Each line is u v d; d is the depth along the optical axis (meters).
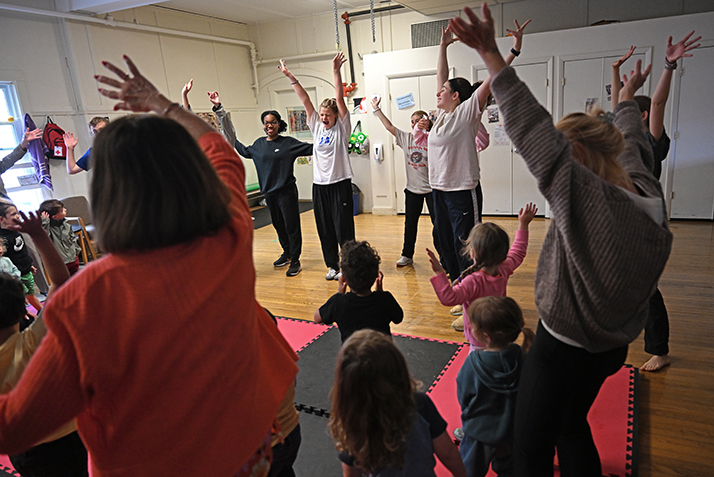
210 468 0.77
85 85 5.89
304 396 2.44
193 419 0.75
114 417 0.74
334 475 1.88
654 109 1.98
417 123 4.22
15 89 5.24
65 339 0.70
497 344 1.66
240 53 8.15
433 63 6.19
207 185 0.78
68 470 1.46
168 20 6.86
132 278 0.72
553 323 1.15
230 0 6.55
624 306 1.10
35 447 1.40
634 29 5.26
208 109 7.59
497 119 6.04
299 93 4.11
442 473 1.83
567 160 1.03
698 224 5.32
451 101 3.22
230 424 0.79
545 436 1.26
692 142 5.30
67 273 1.41
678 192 5.49
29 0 5.30
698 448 1.93
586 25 5.84
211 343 0.76
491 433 1.61
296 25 7.80
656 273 1.08
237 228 0.85
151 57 6.65
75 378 0.70
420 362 2.70
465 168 3.22
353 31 7.32
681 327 2.96
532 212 2.29
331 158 4.12
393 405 1.15
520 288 3.76
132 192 0.72
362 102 6.93
